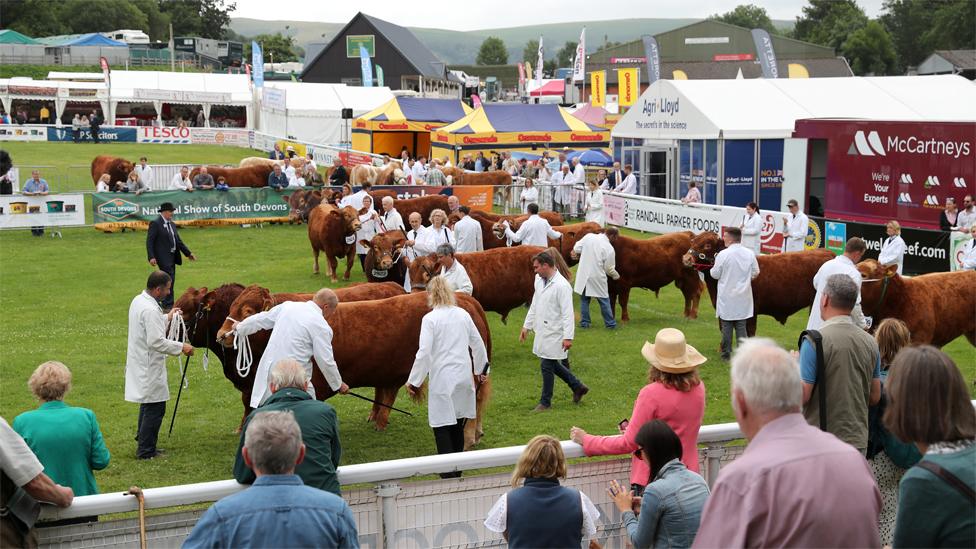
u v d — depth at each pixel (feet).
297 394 17.83
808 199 79.41
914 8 345.51
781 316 44.62
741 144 86.48
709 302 56.95
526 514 16.15
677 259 50.14
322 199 79.10
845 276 17.84
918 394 10.73
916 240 56.90
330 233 60.03
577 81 207.00
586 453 18.24
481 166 117.50
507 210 95.40
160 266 51.21
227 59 344.69
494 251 45.55
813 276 43.80
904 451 17.95
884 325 20.58
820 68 273.13
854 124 71.20
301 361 25.43
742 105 89.15
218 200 84.17
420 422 33.32
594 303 56.44
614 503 18.60
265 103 171.22
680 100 90.22
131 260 67.67
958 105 94.27
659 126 93.91
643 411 18.37
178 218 82.64
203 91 182.80
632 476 18.43
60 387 20.29
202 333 30.58
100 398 35.81
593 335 47.24
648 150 96.99
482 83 350.02
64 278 60.95
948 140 63.67
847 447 10.90
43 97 171.42
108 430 32.09
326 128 171.01
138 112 201.26
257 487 12.85
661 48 292.20
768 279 43.19
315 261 63.67
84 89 174.50
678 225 77.71
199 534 12.65
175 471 28.25
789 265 43.57
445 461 16.89
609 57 293.23
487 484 17.43
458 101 142.10
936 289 36.94
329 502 13.07
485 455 17.16
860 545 10.55
